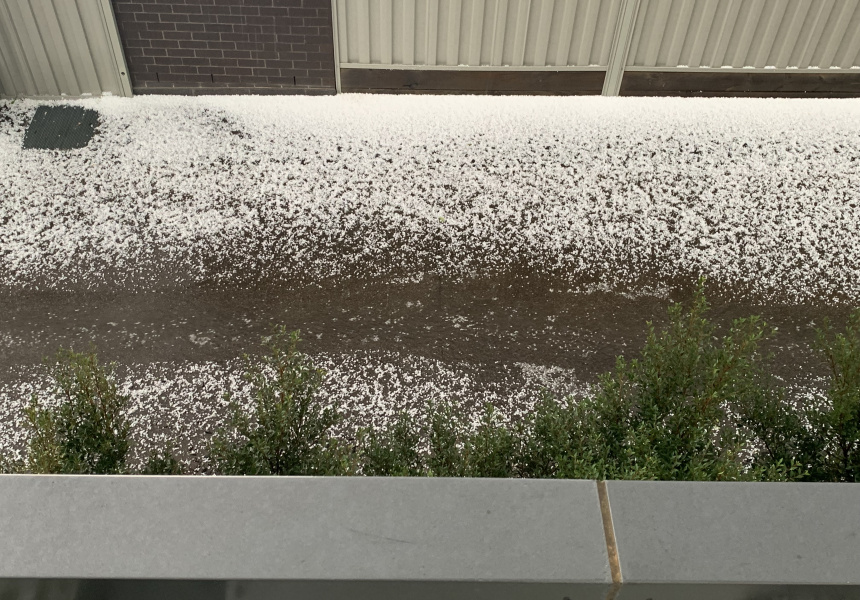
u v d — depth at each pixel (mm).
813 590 984
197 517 1021
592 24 5676
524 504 1059
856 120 5844
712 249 4730
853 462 2637
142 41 5629
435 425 2652
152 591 977
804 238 4812
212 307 4262
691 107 5961
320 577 965
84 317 4176
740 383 2604
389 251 4660
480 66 5910
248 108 5809
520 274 4535
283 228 4785
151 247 4613
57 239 4633
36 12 5328
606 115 5852
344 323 4191
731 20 5660
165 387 3795
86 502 1032
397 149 5457
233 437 3529
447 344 4086
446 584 975
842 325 4273
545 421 2547
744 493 1075
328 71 5887
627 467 2168
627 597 1002
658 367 2588
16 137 5398
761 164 5398
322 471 2377
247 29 5605
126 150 5340
